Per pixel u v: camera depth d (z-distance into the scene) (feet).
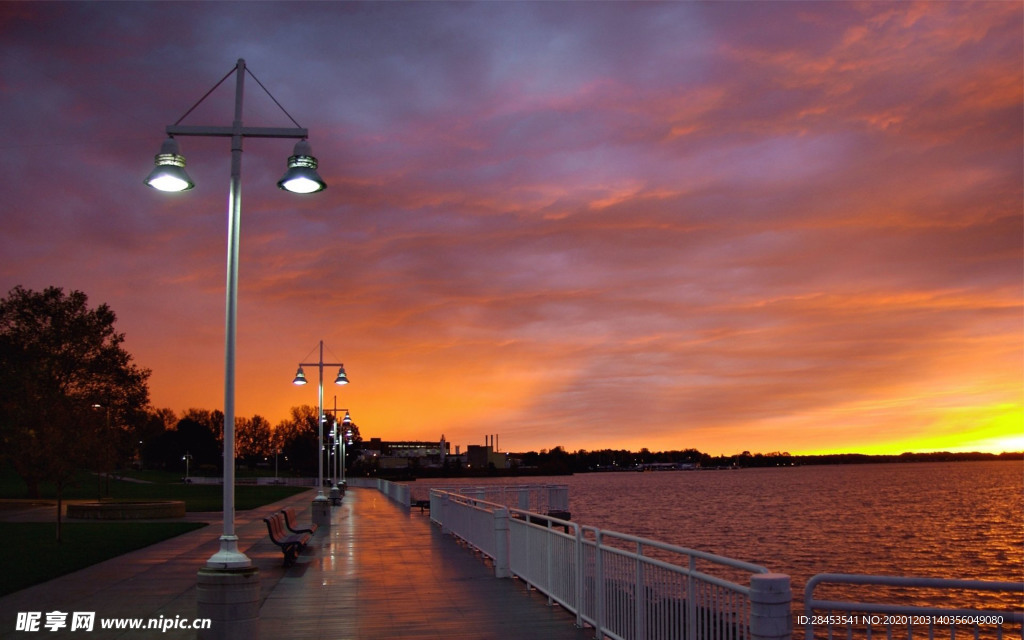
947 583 18.12
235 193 30.27
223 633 27.22
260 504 146.30
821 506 311.47
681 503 341.62
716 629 22.09
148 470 524.52
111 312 165.48
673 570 24.64
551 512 141.49
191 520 103.35
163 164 29.43
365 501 154.92
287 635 32.24
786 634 18.56
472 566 52.60
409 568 51.65
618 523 220.23
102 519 104.68
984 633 61.16
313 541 70.28
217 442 529.86
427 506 131.75
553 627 33.32
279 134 30.66
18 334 152.66
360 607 38.04
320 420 110.32
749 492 476.13
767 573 19.29
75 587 44.68
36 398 76.79
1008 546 160.97
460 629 33.06
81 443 71.46
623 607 28.84
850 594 89.25
